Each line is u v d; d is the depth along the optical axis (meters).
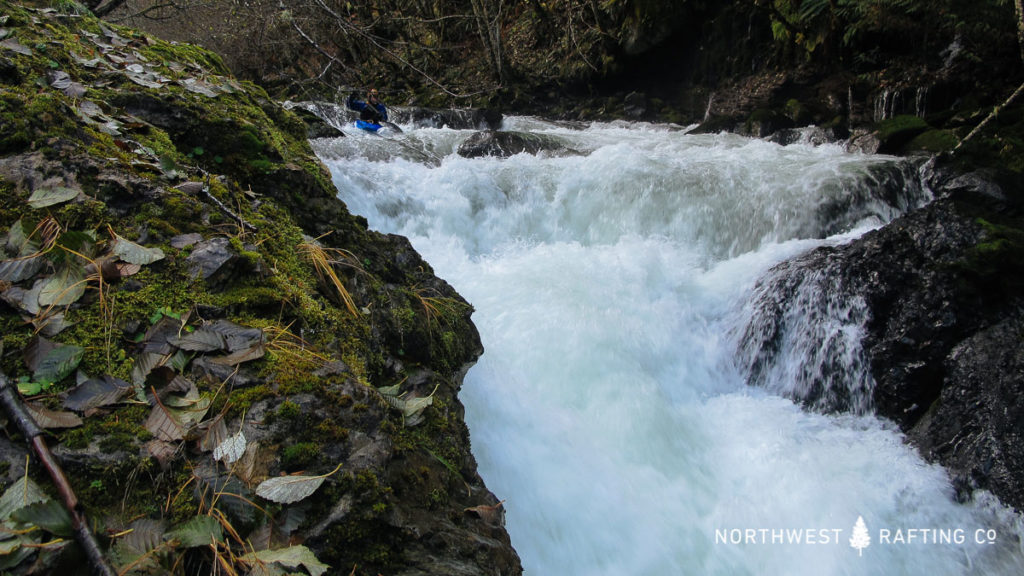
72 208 1.99
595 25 12.16
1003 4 7.16
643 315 4.59
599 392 3.87
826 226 5.67
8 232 1.87
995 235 3.98
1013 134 5.71
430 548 1.66
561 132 9.96
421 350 2.59
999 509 3.30
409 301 2.72
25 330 1.69
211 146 2.81
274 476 1.58
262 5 7.42
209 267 2.01
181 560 1.38
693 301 4.94
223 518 1.45
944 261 4.06
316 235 2.85
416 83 14.18
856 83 8.77
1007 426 3.45
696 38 10.91
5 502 1.32
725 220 5.79
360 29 5.04
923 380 3.97
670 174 6.10
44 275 1.82
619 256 5.21
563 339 4.10
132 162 2.31
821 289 4.44
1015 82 7.39
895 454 3.73
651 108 11.18
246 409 1.68
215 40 11.98
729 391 4.56
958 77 7.83
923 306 4.04
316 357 1.96
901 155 6.90
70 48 2.98
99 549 1.30
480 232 5.72
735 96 10.20
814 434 3.93
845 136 8.15
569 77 12.28
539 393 3.73
